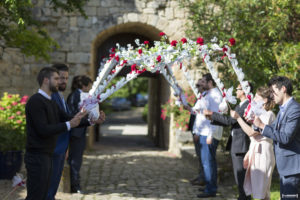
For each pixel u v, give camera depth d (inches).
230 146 181.3
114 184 243.6
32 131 135.1
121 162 328.5
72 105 206.1
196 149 243.4
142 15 382.0
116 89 144.2
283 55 233.9
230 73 277.0
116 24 380.5
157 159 349.1
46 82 140.0
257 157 160.7
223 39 271.6
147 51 142.6
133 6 382.0
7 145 247.4
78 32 377.7
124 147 439.2
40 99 135.8
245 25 270.8
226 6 292.2
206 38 292.8
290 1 255.8
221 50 143.6
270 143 163.5
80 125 159.3
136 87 1359.5
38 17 369.7
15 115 264.1
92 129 434.9
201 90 227.5
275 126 134.5
